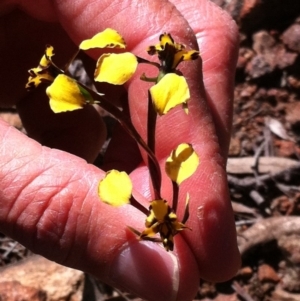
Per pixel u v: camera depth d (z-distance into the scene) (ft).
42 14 0.40
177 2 0.39
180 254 0.30
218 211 0.30
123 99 0.39
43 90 0.44
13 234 0.29
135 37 0.33
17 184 0.28
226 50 0.38
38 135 0.46
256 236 0.49
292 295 0.47
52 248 0.29
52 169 0.28
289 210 0.51
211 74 0.37
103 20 0.34
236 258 0.31
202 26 0.38
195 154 0.23
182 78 0.23
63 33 0.43
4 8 0.41
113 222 0.28
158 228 0.24
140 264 0.28
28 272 0.46
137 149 0.38
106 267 0.29
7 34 0.43
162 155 0.32
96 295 0.46
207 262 0.31
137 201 0.27
